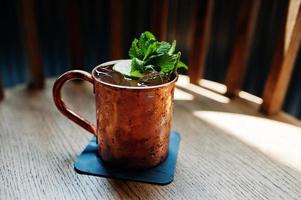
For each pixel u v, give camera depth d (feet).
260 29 1.87
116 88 0.82
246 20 1.40
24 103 1.46
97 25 2.13
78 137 1.18
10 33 2.07
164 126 0.93
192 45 1.62
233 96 1.58
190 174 0.98
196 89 1.65
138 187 0.92
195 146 1.14
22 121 1.29
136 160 0.95
